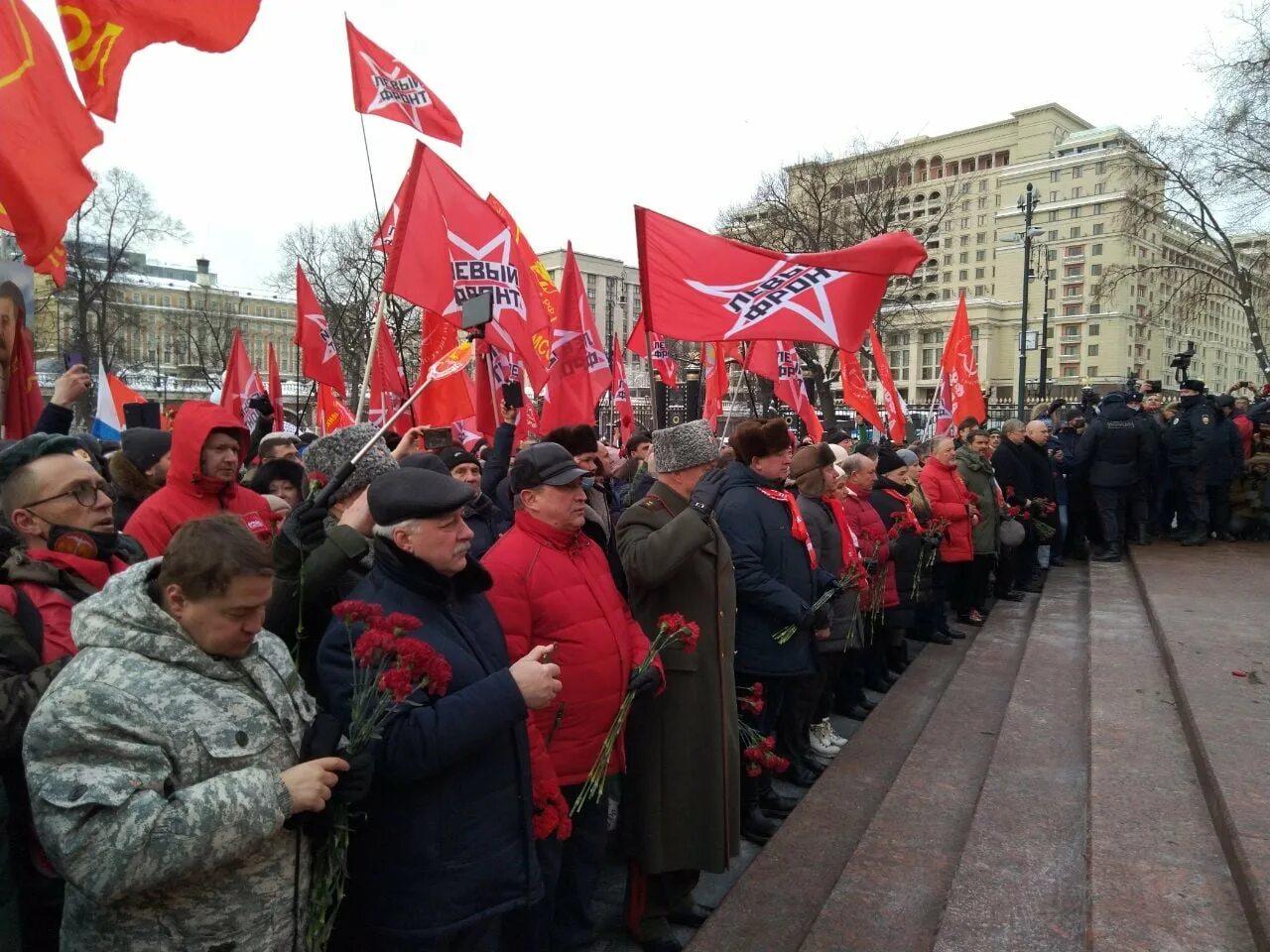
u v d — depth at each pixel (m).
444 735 2.05
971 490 7.65
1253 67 17.53
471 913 2.19
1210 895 2.91
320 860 1.96
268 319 63.62
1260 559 8.89
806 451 4.75
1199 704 4.31
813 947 2.97
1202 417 9.91
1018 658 6.62
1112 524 9.76
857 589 4.79
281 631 2.52
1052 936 2.91
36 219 3.07
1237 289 21.03
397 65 5.39
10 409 3.92
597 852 3.04
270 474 4.58
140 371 43.81
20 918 2.38
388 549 2.32
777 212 28.42
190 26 3.47
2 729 2.02
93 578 2.48
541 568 2.84
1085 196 74.44
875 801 4.26
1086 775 4.20
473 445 7.78
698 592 3.32
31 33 3.09
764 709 4.12
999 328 76.62
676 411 14.78
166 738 1.73
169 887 1.76
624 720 2.91
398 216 5.24
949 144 87.38
